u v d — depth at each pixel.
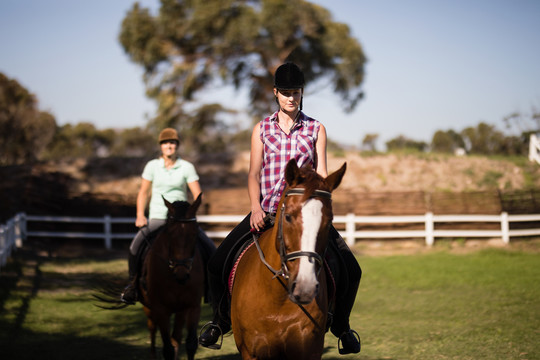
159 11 28.41
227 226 16.75
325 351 6.48
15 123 28.02
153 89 29.20
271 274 3.18
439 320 7.76
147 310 6.12
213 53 28.61
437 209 16.28
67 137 41.12
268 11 27.27
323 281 3.35
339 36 29.86
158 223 6.04
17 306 8.57
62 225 17.02
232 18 27.97
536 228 16.34
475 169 19.98
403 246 15.89
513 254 14.19
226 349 6.83
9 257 12.98
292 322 3.19
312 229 2.81
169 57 28.97
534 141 20.83
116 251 16.16
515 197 16.48
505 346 6.19
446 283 10.61
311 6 28.53
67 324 7.88
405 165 20.42
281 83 3.51
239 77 30.20
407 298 9.42
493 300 8.96
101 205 17.03
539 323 7.26
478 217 15.88
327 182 3.01
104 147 43.75
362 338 6.91
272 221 3.52
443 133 29.22
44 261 13.60
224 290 3.88
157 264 5.66
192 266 5.72
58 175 19.80
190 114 31.19
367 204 16.41
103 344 6.90
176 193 6.10
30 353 6.25
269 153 3.58
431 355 6.00
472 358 5.78
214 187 20.02
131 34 28.45
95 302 9.40
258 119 31.73
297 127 3.61
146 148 43.19
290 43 28.97
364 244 16.11
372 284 10.77
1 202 17.58
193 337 5.75
